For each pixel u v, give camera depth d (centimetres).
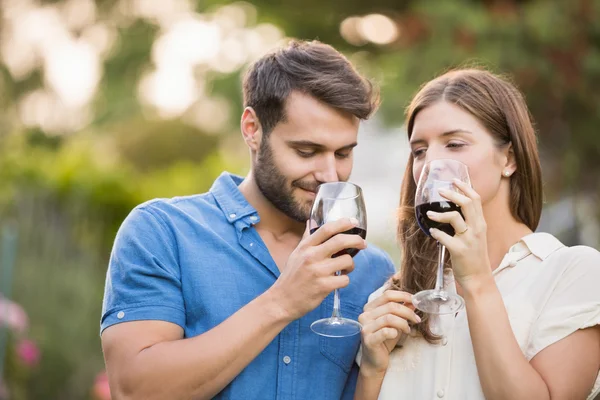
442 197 201
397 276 247
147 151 995
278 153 239
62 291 548
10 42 1294
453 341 219
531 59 730
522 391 195
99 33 1317
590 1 719
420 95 231
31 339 521
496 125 221
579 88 737
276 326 214
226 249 245
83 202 582
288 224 252
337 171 242
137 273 236
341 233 212
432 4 749
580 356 204
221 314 238
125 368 224
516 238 228
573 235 781
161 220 247
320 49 246
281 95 237
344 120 237
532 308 212
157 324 231
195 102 1212
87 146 633
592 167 785
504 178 229
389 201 891
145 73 1283
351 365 247
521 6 752
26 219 559
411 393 223
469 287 202
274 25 974
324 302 246
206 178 753
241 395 232
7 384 468
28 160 597
